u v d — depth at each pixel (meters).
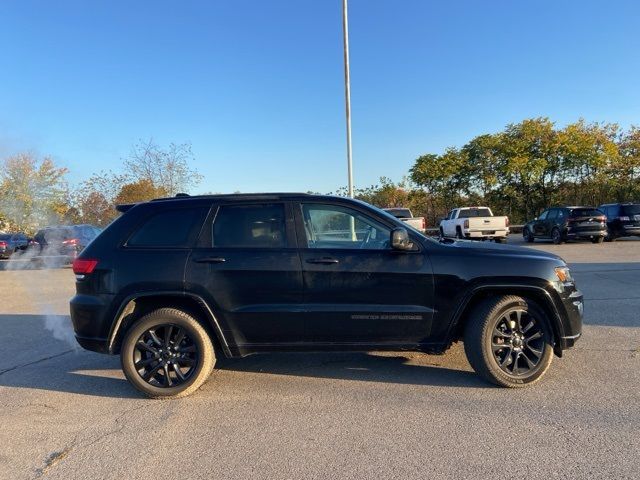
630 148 30.64
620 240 21.72
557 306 4.51
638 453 3.29
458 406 4.18
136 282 4.54
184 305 4.68
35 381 5.19
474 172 33.69
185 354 4.63
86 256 4.69
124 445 3.67
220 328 4.57
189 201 4.83
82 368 5.61
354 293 4.52
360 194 38.28
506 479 3.04
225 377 5.13
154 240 4.70
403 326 4.54
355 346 4.61
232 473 3.22
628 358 5.26
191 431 3.88
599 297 8.47
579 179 31.59
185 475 3.21
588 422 3.78
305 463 3.31
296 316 4.53
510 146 31.50
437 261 4.52
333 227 4.72
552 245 20.28
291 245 4.61
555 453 3.33
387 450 3.46
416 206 36.81
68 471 3.31
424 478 3.08
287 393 4.63
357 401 4.37
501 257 4.53
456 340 4.89
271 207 4.74
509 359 4.57
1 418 4.24
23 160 29.22
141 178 28.86
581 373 4.85
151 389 4.57
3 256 24.08
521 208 33.38
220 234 4.68
